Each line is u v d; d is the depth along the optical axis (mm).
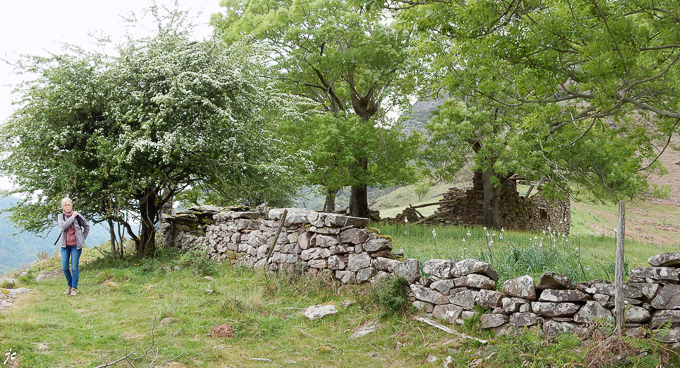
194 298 7023
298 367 4574
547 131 13719
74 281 7457
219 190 12953
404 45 19281
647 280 4246
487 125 17766
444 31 7031
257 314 6164
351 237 7078
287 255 8219
